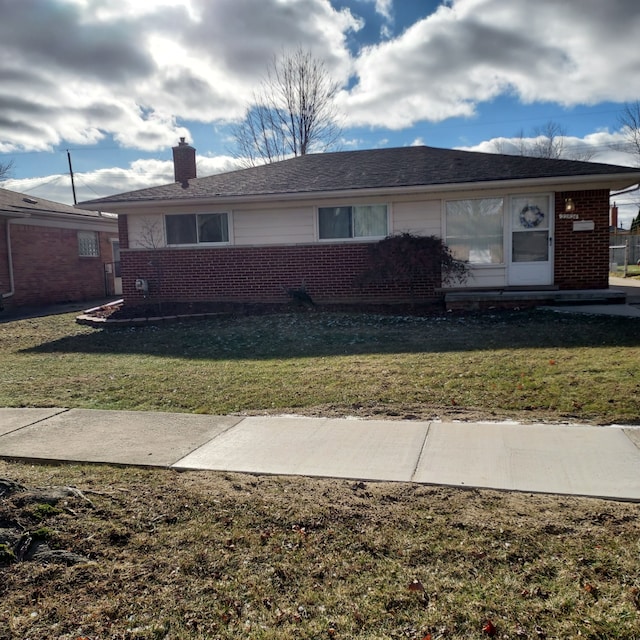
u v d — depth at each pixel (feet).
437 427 16.67
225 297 47.34
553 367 22.54
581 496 11.86
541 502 11.69
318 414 18.58
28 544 10.62
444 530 10.78
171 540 10.82
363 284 44.80
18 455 15.46
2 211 55.47
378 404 19.31
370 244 44.24
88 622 8.66
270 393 21.35
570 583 9.04
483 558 9.82
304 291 44.70
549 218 42.39
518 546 10.11
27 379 25.34
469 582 9.21
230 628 8.45
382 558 10.02
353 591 9.17
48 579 9.73
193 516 11.71
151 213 47.80
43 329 42.16
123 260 48.49
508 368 22.91
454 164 46.55
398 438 15.89
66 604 9.09
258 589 9.32
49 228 63.72
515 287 43.09
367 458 14.49
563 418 16.94
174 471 14.17
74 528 11.19
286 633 8.28
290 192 43.73
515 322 34.53
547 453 14.23
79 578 9.73
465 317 37.81
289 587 9.36
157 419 18.70
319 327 36.01
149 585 9.53
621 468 13.12
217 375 24.61
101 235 72.49
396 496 12.27
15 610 8.96
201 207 46.96
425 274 44.14
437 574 9.47
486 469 13.43
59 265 65.16
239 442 16.14
